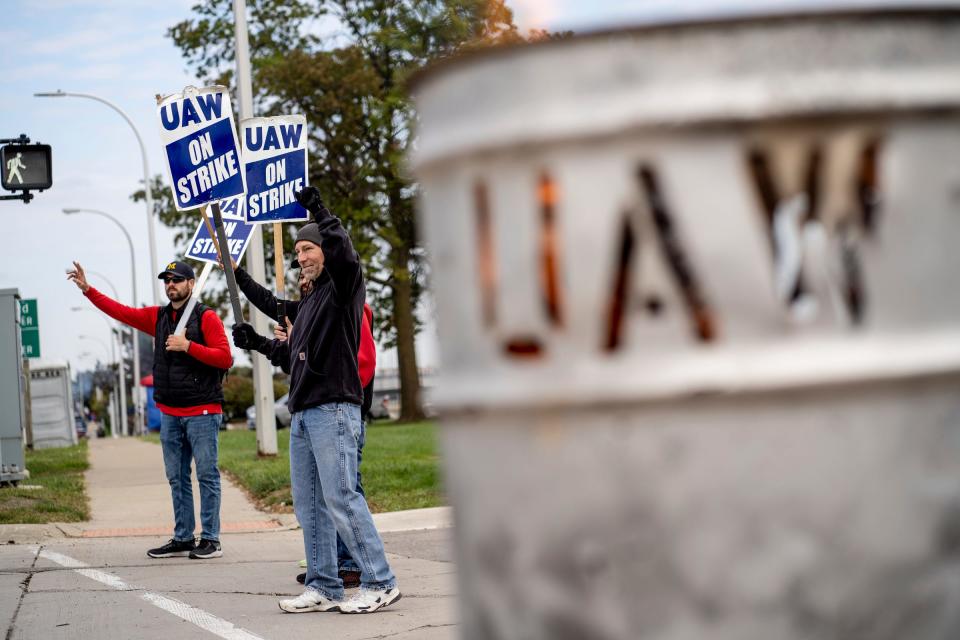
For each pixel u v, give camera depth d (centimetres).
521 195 132
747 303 124
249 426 5178
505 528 136
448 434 146
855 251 125
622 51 125
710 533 125
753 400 124
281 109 3375
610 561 128
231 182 845
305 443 618
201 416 867
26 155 1426
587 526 130
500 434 136
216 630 580
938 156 126
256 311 1870
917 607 126
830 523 124
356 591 702
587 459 129
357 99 3306
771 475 124
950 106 125
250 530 1064
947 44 126
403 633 557
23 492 1351
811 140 123
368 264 3350
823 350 124
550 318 131
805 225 125
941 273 127
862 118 123
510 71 132
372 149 3312
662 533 126
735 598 124
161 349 870
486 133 134
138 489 1527
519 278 133
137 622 610
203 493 874
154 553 877
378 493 1234
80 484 1555
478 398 137
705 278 125
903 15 124
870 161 125
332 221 581
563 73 128
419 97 146
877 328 125
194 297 869
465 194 138
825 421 124
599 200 127
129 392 10138
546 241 131
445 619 589
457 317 142
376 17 3086
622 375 127
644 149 125
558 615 132
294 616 615
